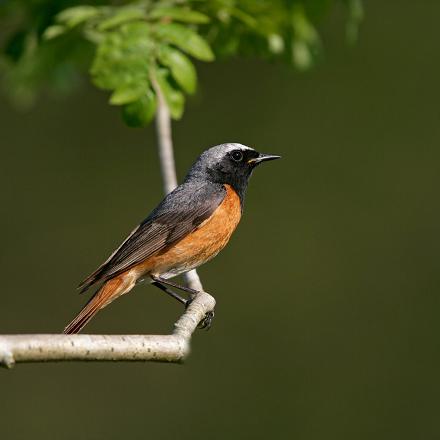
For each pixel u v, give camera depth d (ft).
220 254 53.21
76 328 24.35
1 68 35.42
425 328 51.13
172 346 18.35
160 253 26.20
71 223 52.85
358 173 54.24
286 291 52.13
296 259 52.95
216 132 54.08
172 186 27.86
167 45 23.84
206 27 28.27
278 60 31.22
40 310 51.26
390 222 53.42
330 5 30.86
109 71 23.49
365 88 55.42
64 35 29.99
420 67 55.42
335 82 55.31
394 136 54.95
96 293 25.29
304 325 51.39
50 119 54.24
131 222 52.80
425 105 55.21
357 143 54.75
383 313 51.44
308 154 54.75
